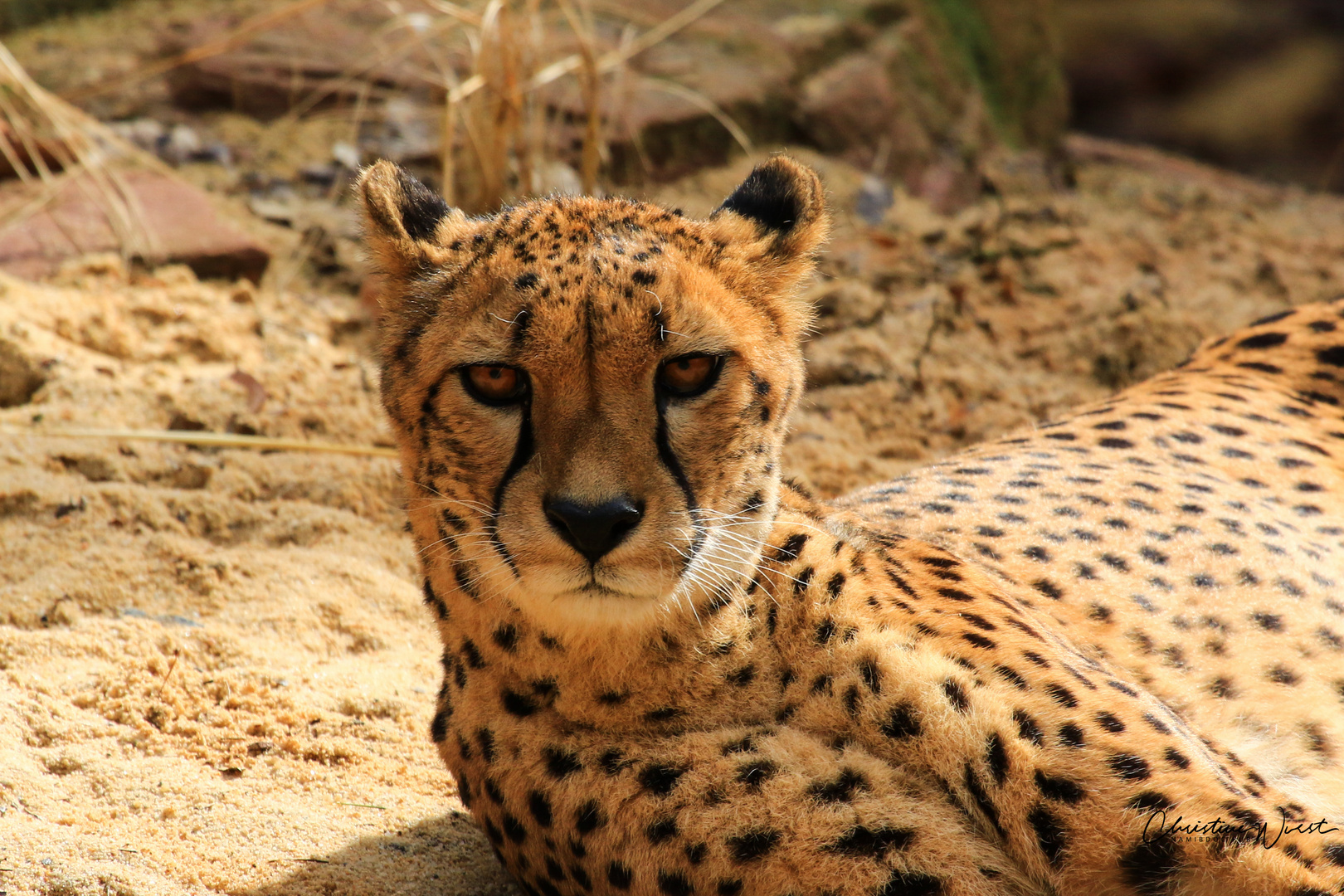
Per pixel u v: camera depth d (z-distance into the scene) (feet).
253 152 52.13
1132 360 47.37
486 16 45.42
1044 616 23.99
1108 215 59.98
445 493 21.24
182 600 31.24
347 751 26.61
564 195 24.16
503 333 19.88
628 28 55.93
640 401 19.99
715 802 19.70
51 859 22.17
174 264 44.37
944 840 19.33
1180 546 25.90
